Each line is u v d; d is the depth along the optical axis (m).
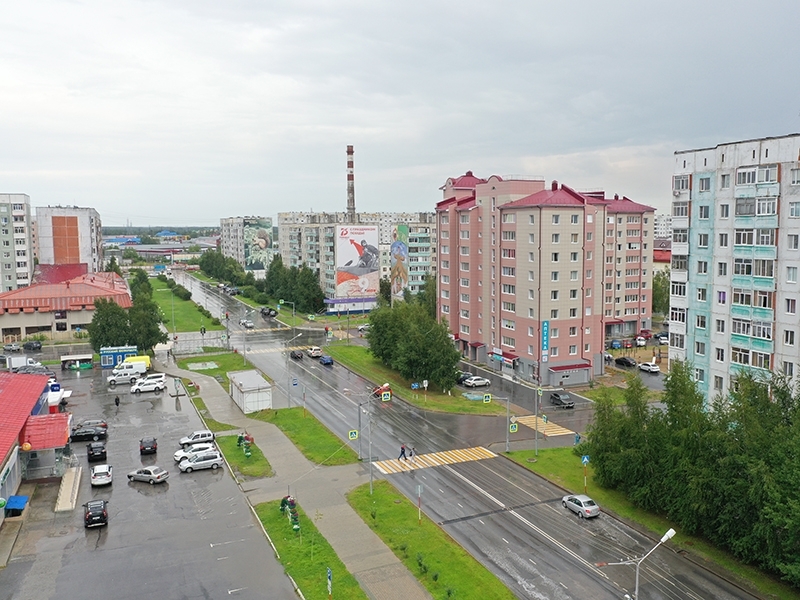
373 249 167.00
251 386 78.75
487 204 102.12
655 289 145.12
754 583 39.53
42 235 195.38
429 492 53.88
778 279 55.38
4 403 60.81
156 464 61.09
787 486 38.69
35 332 128.12
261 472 58.44
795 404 45.72
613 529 46.97
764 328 56.66
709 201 61.22
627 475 50.19
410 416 77.25
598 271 96.88
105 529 47.22
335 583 39.12
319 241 183.38
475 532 46.44
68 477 56.81
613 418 53.53
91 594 38.28
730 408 44.97
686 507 44.41
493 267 101.62
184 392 88.69
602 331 99.12
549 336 91.19
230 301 194.62
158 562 42.19
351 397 86.31
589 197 105.44
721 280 60.44
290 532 46.06
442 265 114.25
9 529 47.16
